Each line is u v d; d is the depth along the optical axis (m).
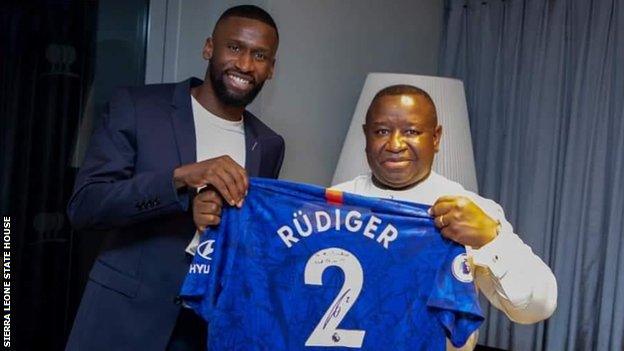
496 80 2.68
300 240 1.46
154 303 1.64
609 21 2.40
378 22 2.63
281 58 2.29
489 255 1.37
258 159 1.79
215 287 1.43
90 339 1.63
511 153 2.64
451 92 2.25
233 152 1.77
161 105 1.71
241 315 1.45
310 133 2.42
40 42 2.20
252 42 1.67
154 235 1.66
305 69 2.37
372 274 1.44
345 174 2.21
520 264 1.37
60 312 2.28
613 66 2.40
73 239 2.29
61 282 2.28
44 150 2.22
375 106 1.52
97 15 2.32
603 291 2.38
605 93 2.40
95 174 1.61
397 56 2.72
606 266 2.38
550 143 2.52
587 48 2.46
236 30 1.67
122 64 2.37
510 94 2.64
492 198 2.70
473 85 2.77
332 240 1.46
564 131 2.52
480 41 2.75
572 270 2.45
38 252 2.22
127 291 1.64
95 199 1.56
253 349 1.45
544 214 2.52
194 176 1.46
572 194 2.46
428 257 1.42
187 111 1.72
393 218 1.44
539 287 1.39
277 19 2.26
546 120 2.52
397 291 1.43
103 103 2.34
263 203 1.47
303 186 1.47
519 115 2.62
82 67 2.29
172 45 2.43
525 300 1.38
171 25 2.42
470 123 2.77
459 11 2.81
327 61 2.45
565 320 2.46
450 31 2.83
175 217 1.66
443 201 1.39
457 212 1.37
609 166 2.42
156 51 2.42
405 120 1.49
